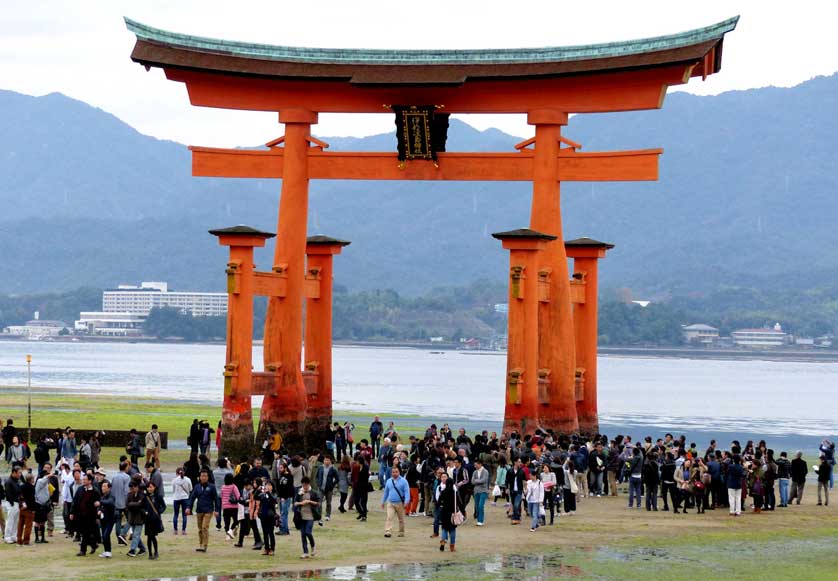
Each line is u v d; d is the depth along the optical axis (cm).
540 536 4097
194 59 6325
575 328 6850
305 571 3400
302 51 6350
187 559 3556
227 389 5903
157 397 13525
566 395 6297
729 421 12438
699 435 10325
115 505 3678
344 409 12538
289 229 6366
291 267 6334
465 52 6291
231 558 3588
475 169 6359
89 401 12075
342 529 4197
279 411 6278
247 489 3872
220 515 4097
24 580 3183
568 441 5438
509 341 5953
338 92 6406
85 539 3581
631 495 4853
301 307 6375
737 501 4719
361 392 17275
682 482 4750
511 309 5950
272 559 3581
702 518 4622
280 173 6462
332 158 6431
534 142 6325
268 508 3634
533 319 5947
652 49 6062
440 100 6347
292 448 6272
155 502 3872
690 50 5984
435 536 4050
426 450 4850
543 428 6250
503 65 6262
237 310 5900
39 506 3816
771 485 4906
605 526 4350
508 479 4422
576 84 6222
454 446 4994
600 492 5219
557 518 4516
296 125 6431
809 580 3409
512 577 3366
